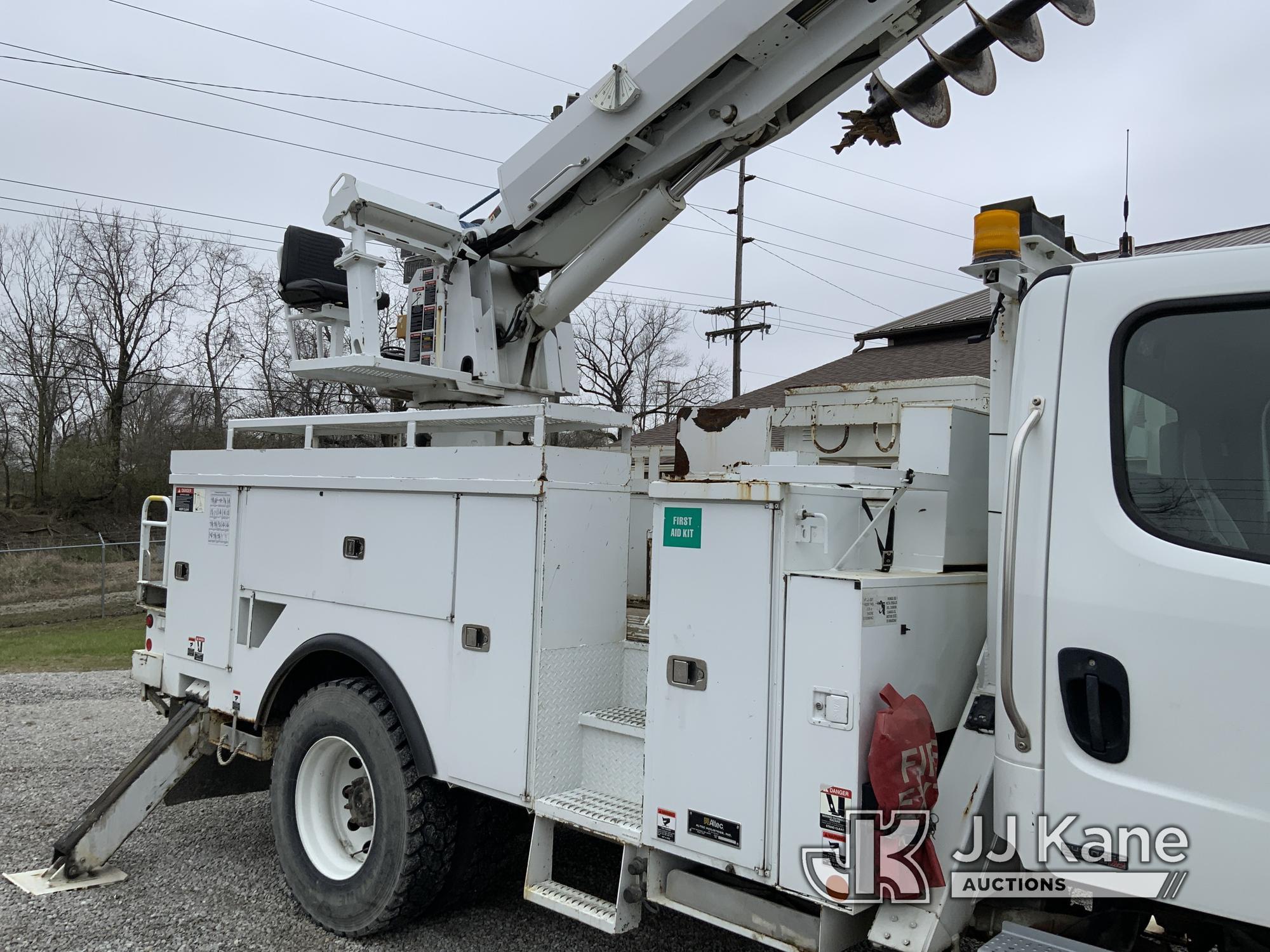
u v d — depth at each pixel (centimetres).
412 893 365
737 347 2906
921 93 359
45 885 445
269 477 439
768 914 264
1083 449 220
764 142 401
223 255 4184
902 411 293
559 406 335
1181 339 212
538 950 380
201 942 384
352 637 392
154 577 735
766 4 352
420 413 380
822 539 260
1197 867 196
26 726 841
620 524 355
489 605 339
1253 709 191
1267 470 198
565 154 424
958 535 285
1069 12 324
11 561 2722
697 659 272
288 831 407
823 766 242
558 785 327
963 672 278
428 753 356
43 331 4006
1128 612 208
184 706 483
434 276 477
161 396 4188
